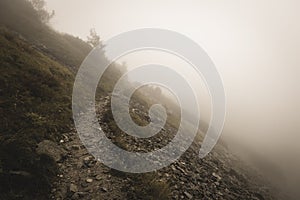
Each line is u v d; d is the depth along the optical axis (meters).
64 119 9.66
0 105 7.95
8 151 6.39
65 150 7.96
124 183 6.97
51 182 6.23
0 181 5.47
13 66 10.28
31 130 7.79
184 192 8.05
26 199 5.41
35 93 9.82
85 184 6.62
